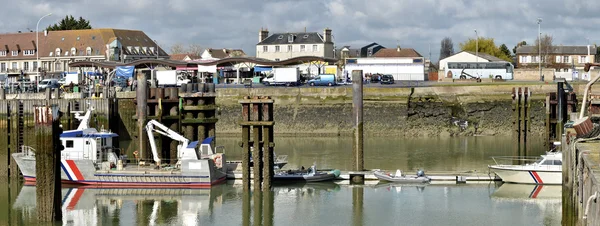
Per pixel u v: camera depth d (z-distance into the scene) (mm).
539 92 151250
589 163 49062
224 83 176875
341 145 136875
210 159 95125
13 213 82750
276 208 84312
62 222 74625
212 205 86000
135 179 95562
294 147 134500
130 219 80188
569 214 63188
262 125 90125
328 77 163375
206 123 104875
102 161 98625
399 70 194250
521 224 76562
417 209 83375
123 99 135375
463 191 92500
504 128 152000
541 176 94875
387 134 152500
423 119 152625
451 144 137250
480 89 153375
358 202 87000
